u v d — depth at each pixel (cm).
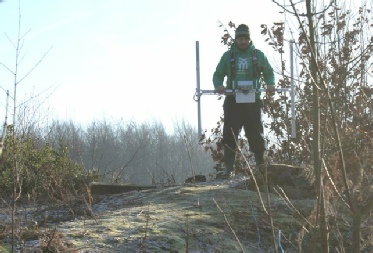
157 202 680
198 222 584
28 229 533
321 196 304
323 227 305
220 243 539
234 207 638
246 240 560
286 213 622
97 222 575
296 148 1165
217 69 914
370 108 580
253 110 905
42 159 941
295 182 709
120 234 530
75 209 710
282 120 1234
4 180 862
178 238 533
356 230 305
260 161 905
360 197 329
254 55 899
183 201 672
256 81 902
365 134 416
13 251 463
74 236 521
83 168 1044
